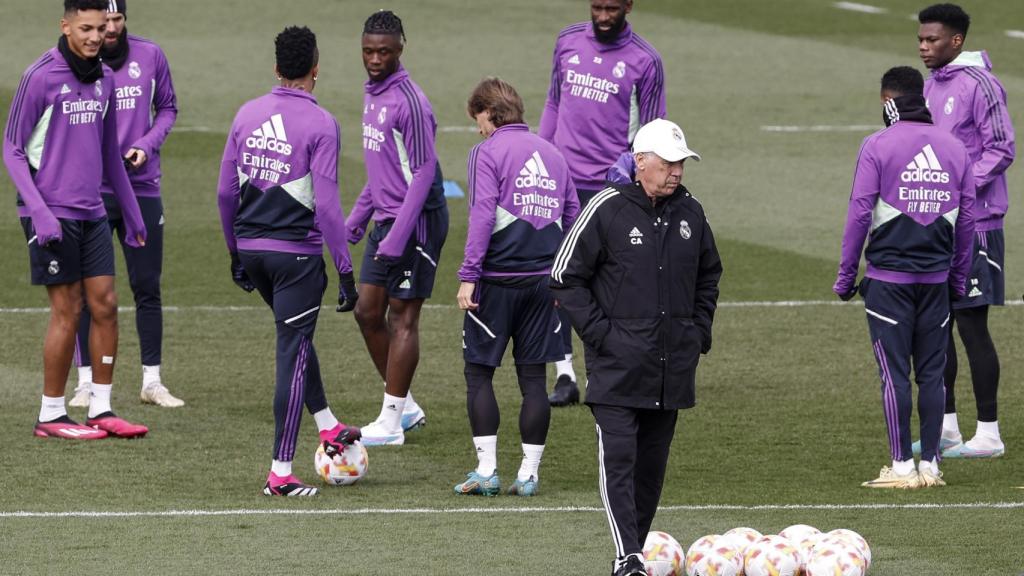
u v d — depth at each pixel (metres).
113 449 32.75
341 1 101.75
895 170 29.61
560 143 39.06
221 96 78.06
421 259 32.91
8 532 26.36
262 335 44.09
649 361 23.50
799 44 94.25
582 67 38.50
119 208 36.03
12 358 41.03
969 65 32.84
